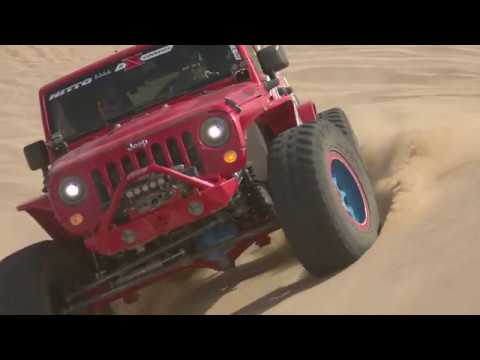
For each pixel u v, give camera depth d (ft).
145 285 28.71
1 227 46.24
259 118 29.43
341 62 89.92
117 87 33.19
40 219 29.60
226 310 27.76
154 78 32.91
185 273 33.40
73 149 32.53
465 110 49.24
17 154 70.59
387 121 50.49
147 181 25.68
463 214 23.30
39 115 89.30
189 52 33.04
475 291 18.48
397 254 22.79
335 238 25.29
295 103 32.99
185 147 26.40
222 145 26.22
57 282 28.60
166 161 26.25
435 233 22.81
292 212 25.44
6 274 28.17
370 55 93.35
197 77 32.48
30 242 43.62
